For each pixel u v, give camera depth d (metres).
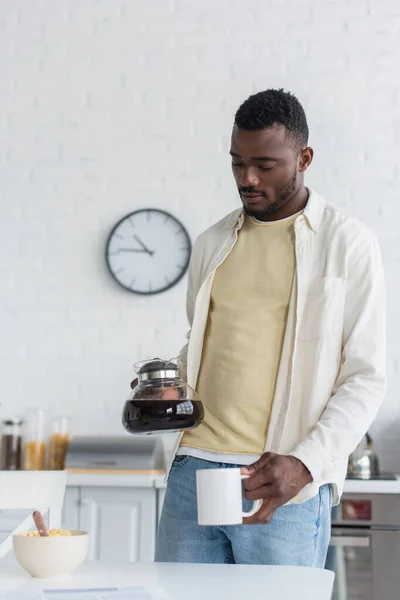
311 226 1.78
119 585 1.22
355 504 3.10
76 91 3.90
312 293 1.74
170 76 3.86
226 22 3.85
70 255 3.83
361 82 3.74
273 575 1.30
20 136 3.91
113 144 3.86
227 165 3.79
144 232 3.78
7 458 3.53
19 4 3.98
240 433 1.72
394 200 3.68
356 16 3.78
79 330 3.78
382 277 1.76
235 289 1.81
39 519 1.33
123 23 3.91
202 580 1.26
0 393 3.77
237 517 1.31
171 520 1.77
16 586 1.22
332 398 1.67
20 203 3.87
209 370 1.81
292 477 1.52
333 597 3.06
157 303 3.76
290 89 3.77
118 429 3.71
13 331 3.81
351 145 3.72
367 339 1.70
